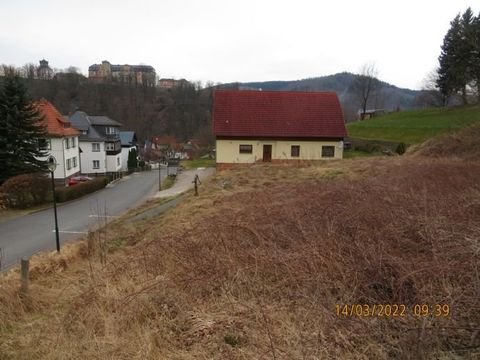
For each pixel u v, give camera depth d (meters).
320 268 4.23
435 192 6.78
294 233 5.38
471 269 3.74
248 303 3.95
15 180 19.50
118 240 8.77
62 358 3.54
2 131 22.03
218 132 22.33
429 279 3.65
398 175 9.30
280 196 8.49
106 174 42.56
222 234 5.66
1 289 4.95
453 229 4.67
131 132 55.31
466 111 37.06
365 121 45.19
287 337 3.29
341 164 16.09
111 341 3.64
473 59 41.69
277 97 23.98
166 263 5.29
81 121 43.03
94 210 18.48
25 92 22.70
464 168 9.30
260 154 22.69
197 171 36.09
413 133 31.36
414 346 2.98
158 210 13.00
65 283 5.73
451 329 3.09
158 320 3.93
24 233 13.55
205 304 4.12
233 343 3.43
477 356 2.87
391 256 4.13
